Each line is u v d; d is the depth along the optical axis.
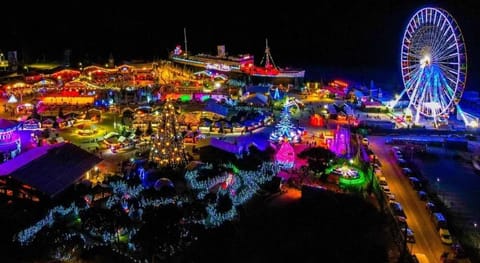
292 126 90.75
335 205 60.12
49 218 58.97
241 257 53.38
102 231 55.19
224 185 66.56
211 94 120.06
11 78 133.75
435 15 96.38
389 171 78.12
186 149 85.00
